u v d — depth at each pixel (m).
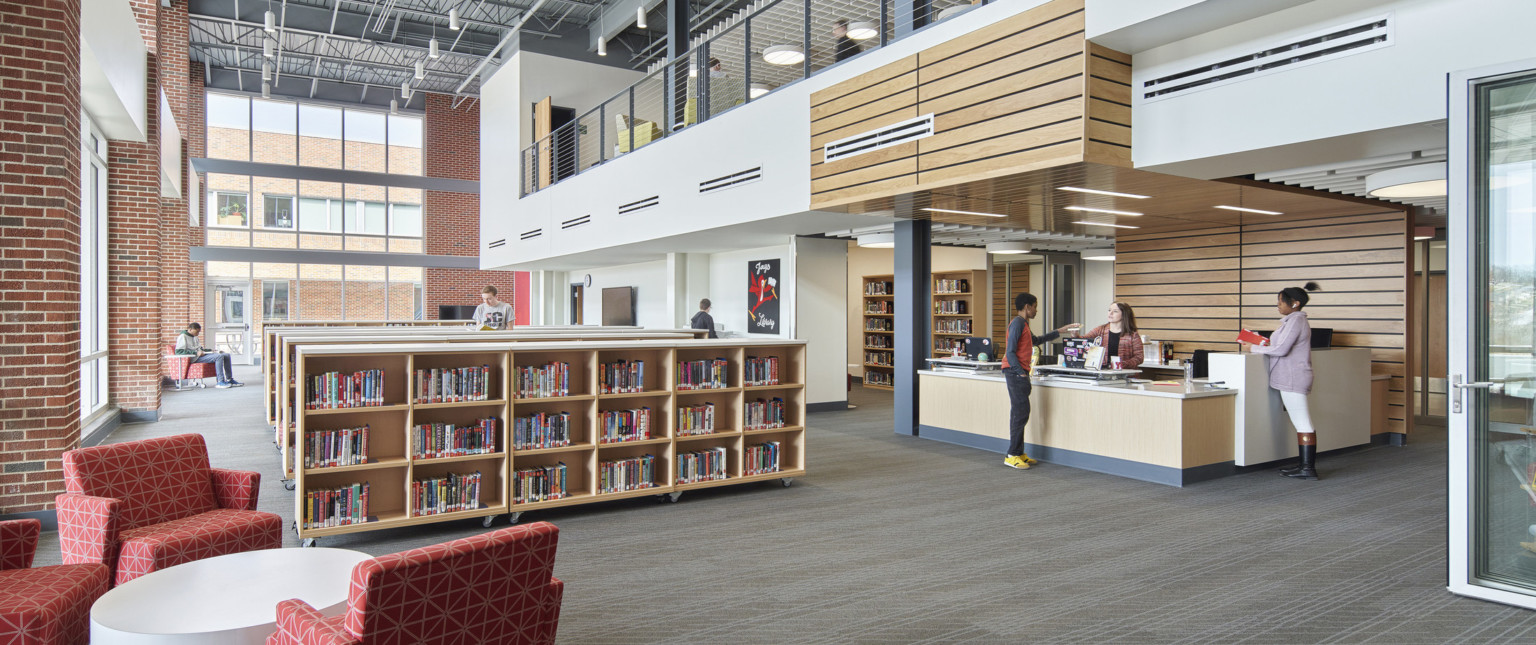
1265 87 4.91
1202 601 3.89
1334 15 4.60
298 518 4.64
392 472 5.13
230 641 2.54
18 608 2.72
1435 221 9.14
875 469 7.16
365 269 21.48
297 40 16.97
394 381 5.14
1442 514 5.52
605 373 5.75
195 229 19.00
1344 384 7.81
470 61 18.41
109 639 2.52
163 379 14.50
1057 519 5.43
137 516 3.78
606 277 16.95
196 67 18.88
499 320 10.56
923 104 6.48
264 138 20.02
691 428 6.12
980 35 6.00
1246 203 7.59
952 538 4.98
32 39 5.02
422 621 2.18
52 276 5.12
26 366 5.06
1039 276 14.53
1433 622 3.61
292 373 6.20
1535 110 3.68
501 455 5.29
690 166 9.79
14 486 5.04
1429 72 4.25
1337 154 5.16
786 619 3.67
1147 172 5.77
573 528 5.22
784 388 6.61
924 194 6.83
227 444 8.36
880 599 3.93
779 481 6.66
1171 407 6.43
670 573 4.32
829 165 7.48
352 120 20.91
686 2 11.65
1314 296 8.76
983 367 8.20
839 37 10.73
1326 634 3.49
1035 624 3.61
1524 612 3.71
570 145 15.30
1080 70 5.32
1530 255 3.74
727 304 12.70
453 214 21.69
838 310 11.47
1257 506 5.76
